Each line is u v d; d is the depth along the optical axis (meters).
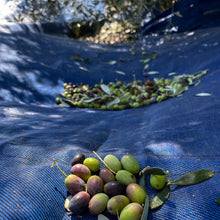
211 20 1.04
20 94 0.60
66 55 0.87
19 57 0.73
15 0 1.05
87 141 0.31
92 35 1.25
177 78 0.62
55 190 0.21
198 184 0.21
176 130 0.31
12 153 0.26
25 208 0.19
